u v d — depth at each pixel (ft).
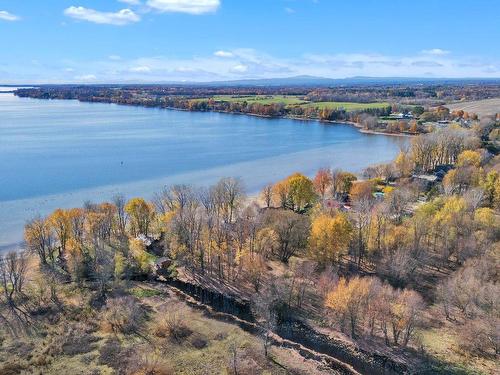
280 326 289.53
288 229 367.04
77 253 346.95
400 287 319.47
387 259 338.34
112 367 241.14
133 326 279.69
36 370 236.02
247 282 343.87
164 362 246.27
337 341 274.77
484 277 299.58
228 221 424.46
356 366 254.47
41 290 306.96
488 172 526.98
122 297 304.09
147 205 435.94
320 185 547.08
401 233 356.79
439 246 367.25
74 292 317.63
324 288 310.45
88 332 273.33
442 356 255.91
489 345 260.83
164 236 396.98
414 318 264.93
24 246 385.91
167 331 275.80
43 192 565.12
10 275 313.73
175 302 315.37
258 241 353.92
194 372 240.53
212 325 288.30
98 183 611.47
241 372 240.12
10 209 501.56
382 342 270.46
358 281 285.43
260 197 539.70
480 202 455.63
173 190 505.25
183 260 364.58
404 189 499.51
